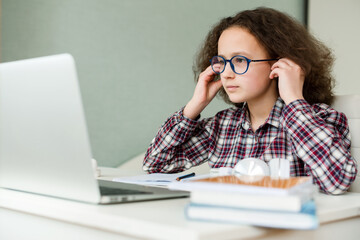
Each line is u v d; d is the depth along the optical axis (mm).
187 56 2822
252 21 1194
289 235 661
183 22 2791
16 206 812
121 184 997
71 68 662
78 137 698
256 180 691
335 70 3123
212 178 705
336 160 1031
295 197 577
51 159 755
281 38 1188
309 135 1069
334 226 766
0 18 2146
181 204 773
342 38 3188
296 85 1160
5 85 760
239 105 1452
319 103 1278
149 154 1444
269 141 1255
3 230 872
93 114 2424
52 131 724
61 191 785
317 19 3203
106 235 674
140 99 2615
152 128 2678
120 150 2539
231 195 606
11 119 782
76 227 722
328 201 876
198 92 1366
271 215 586
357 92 3238
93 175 717
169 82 2742
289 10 3273
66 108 690
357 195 1016
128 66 2557
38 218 793
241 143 1323
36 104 725
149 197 808
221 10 2980
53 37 2309
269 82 1225
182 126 1383
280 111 1255
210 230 561
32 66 706
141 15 2602
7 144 818
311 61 1254
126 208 721
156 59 2676
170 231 574
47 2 2285
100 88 2451
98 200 733
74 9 2367
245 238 592
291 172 1185
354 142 1225
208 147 1438
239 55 1171
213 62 1305
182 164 1434
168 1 2715
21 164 821
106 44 2473
